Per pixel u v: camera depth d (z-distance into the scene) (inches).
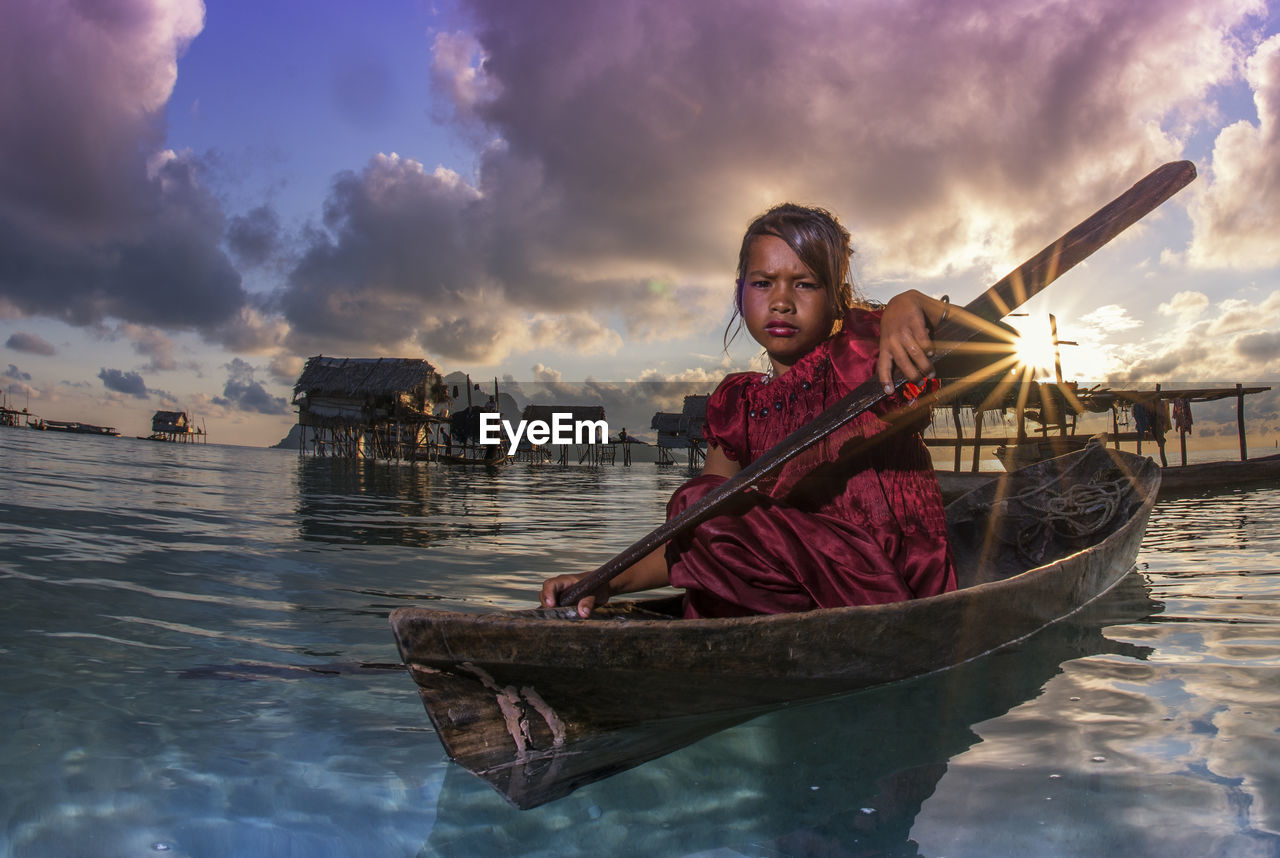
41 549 144.6
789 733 60.0
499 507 340.8
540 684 54.7
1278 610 103.8
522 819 47.0
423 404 1357.0
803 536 73.4
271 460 1073.5
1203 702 65.4
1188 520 242.1
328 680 74.4
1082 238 62.1
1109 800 46.9
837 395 75.1
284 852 42.9
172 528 189.6
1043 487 157.9
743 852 42.5
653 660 57.0
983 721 61.7
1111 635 90.4
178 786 51.0
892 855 41.3
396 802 49.2
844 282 79.1
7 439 916.0
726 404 81.6
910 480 79.3
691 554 74.0
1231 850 40.4
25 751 55.7
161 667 77.0
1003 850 41.4
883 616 66.9
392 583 128.6
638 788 51.0
